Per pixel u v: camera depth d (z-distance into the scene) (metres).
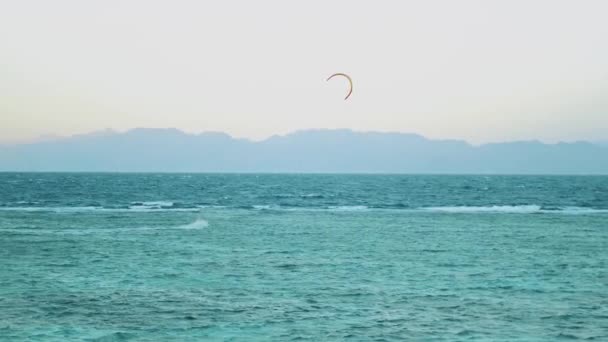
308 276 26.77
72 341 17.02
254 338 17.41
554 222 52.75
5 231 42.66
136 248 34.88
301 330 18.23
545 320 19.59
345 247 36.06
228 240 38.94
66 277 26.14
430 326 18.78
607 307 21.41
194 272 27.53
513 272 28.03
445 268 29.02
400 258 31.97
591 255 33.38
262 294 23.09
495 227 48.12
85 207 66.56
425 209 68.06
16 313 19.94
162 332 17.97
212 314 20.03
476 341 17.28
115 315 19.81
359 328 18.48
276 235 41.94
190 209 65.25
